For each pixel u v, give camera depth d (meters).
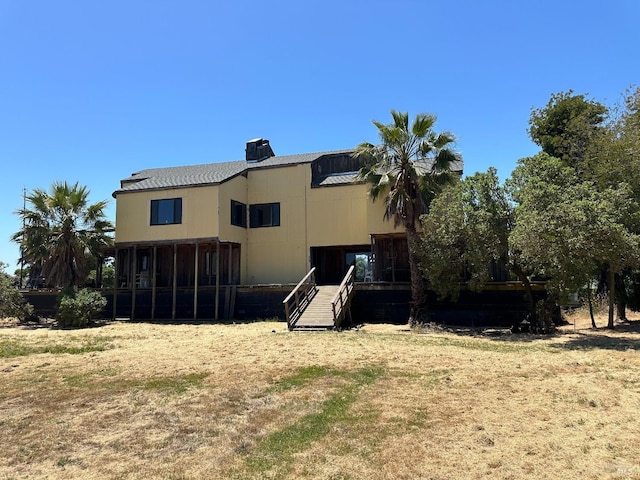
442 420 7.12
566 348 13.68
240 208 27.00
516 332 18.17
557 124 30.70
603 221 13.00
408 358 12.16
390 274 24.70
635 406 7.55
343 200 25.92
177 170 31.66
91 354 14.16
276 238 26.86
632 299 20.31
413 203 21.03
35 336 19.55
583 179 20.83
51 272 25.23
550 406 7.66
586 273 14.13
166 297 25.86
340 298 20.06
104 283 37.03
